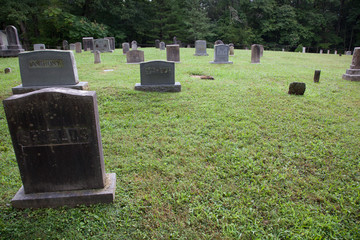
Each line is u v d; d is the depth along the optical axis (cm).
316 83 1083
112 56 1917
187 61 1641
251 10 4625
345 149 515
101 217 332
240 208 349
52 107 318
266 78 1149
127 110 726
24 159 332
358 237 305
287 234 307
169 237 305
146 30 4372
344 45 5003
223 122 642
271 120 659
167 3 4266
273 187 395
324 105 785
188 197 369
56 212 337
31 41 3516
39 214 335
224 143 532
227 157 476
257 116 682
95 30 3500
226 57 1588
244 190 385
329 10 5081
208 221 326
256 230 312
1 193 374
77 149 338
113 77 1100
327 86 1034
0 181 404
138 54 1511
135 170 439
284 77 1181
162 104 766
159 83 902
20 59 848
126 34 4294
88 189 358
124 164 452
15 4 2817
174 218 331
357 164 462
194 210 346
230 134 574
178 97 838
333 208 350
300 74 1268
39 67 860
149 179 412
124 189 385
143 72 887
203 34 4369
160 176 420
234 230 312
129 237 304
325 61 2033
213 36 4731
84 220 326
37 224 320
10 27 1888
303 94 886
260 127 619
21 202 338
